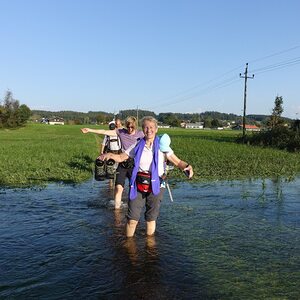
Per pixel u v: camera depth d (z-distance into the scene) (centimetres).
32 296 497
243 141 4559
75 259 618
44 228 790
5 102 11419
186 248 677
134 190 705
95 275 559
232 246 691
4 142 4488
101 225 814
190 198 1123
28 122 14912
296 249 681
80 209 967
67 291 511
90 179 1538
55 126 12700
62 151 2916
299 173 1788
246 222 855
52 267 587
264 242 716
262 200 1102
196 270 582
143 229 787
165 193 1202
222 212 945
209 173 1702
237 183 1440
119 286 525
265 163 2134
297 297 506
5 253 644
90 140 5238
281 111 6700
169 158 701
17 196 1137
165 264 603
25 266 590
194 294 507
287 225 834
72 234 750
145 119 680
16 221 844
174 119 17600
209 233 767
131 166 932
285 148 3525
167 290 516
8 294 502
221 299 496
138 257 629
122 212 936
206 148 3303
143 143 694
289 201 1091
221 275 567
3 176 1506
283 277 564
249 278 559
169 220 859
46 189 1270
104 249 665
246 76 5031
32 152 2769
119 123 1203
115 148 1212
